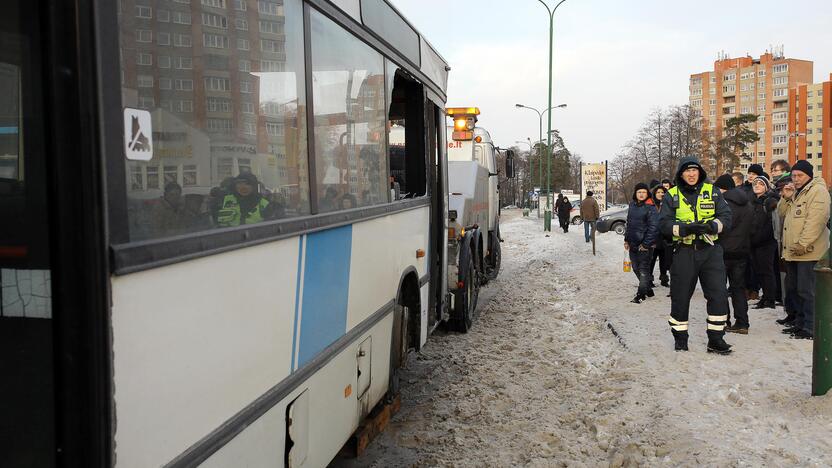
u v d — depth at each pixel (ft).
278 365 9.70
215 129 8.17
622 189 283.79
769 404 18.71
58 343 5.95
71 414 5.96
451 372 25.11
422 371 25.20
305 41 11.11
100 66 6.06
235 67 8.70
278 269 9.71
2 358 6.09
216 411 7.93
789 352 23.97
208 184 7.94
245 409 8.65
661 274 42.37
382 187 16.15
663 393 20.16
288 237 10.07
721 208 24.13
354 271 13.65
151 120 6.87
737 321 27.43
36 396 6.10
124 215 6.36
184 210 7.41
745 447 15.66
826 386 18.44
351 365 13.44
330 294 12.07
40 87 5.92
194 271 7.47
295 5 10.69
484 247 41.29
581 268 56.75
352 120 13.76
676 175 24.41
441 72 25.41
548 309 38.78
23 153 6.02
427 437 18.35
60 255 5.91
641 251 37.24
